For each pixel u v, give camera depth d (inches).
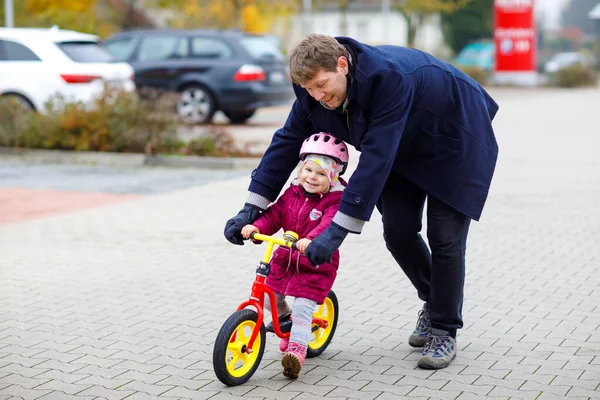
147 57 909.2
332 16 3489.2
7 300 307.0
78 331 271.3
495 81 1861.5
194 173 609.0
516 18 1822.1
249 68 883.4
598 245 377.4
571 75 1820.9
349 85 207.0
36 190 538.6
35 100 743.7
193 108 898.7
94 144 677.9
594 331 261.7
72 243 396.2
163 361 243.0
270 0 1814.7
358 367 235.1
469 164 221.6
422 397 212.2
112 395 217.8
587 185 536.7
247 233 222.7
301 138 231.1
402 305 294.5
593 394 212.4
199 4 1711.4
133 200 503.5
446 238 226.7
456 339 256.1
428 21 2807.6
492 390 215.9
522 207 467.5
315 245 209.3
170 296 309.9
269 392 217.8
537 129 897.5
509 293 304.8
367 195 208.2
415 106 213.8
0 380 229.0
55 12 1312.7
